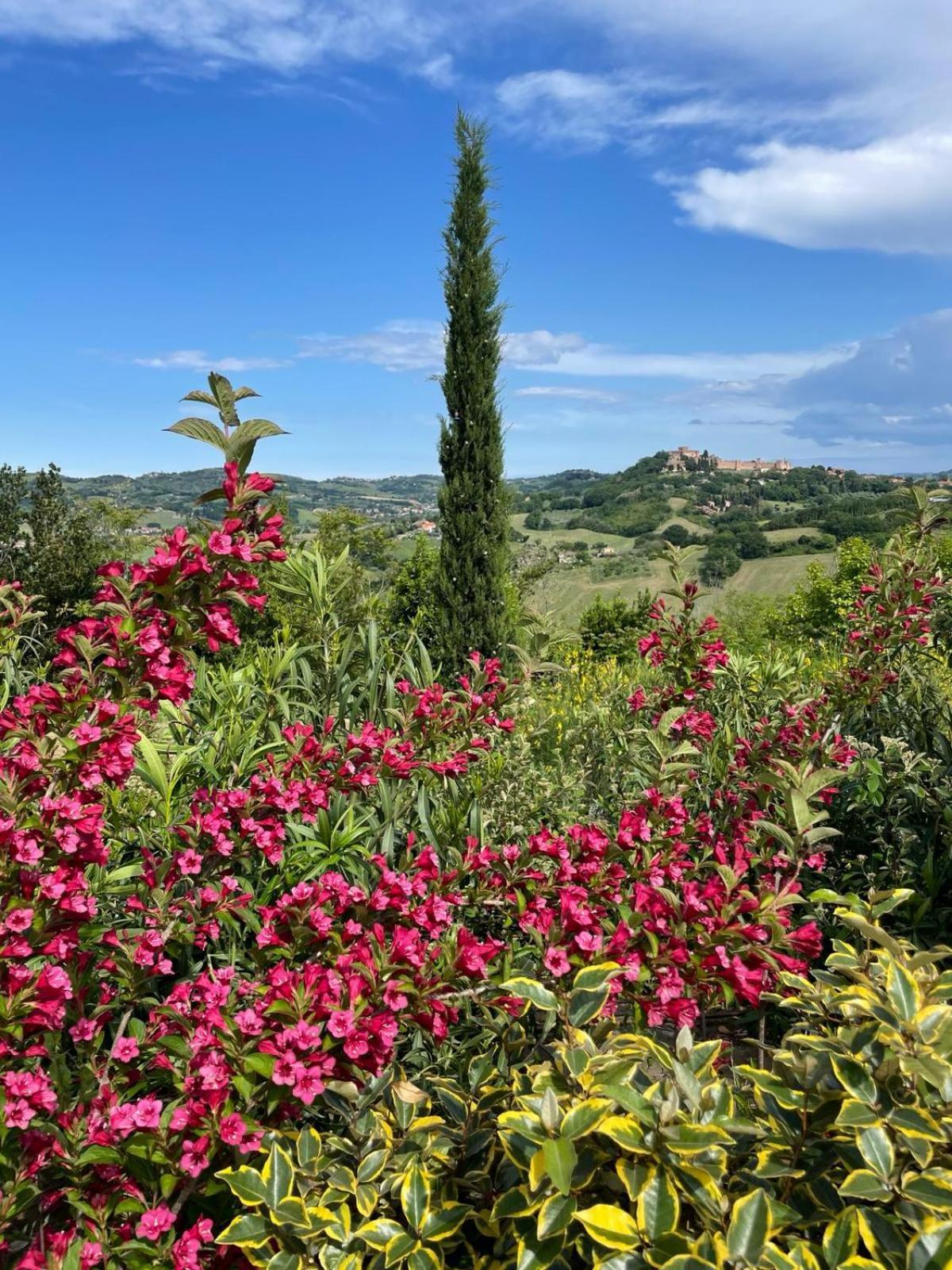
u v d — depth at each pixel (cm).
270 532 206
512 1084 189
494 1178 176
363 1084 189
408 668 376
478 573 993
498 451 1002
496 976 230
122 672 192
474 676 320
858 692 439
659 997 214
